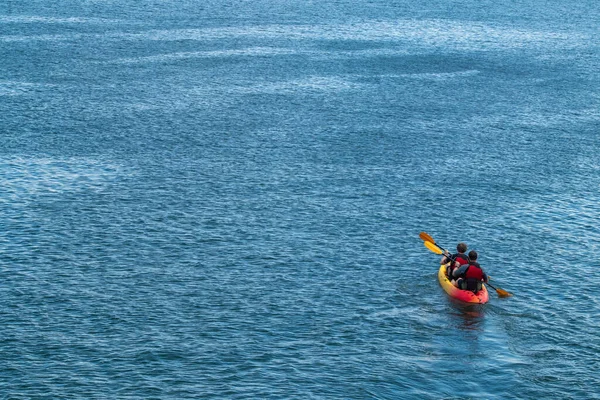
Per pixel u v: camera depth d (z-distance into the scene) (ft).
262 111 220.64
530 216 146.30
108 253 126.31
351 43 335.67
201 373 91.97
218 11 413.18
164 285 115.55
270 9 427.33
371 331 102.89
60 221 138.51
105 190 154.81
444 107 232.12
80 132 194.49
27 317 104.63
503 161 180.45
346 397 87.71
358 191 157.79
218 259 125.08
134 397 86.69
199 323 104.27
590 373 93.61
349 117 217.15
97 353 95.96
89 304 108.88
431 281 118.73
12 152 176.04
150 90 241.96
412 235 136.77
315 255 127.44
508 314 108.37
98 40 321.11
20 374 90.89
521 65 298.35
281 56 301.43
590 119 222.28
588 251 130.82
